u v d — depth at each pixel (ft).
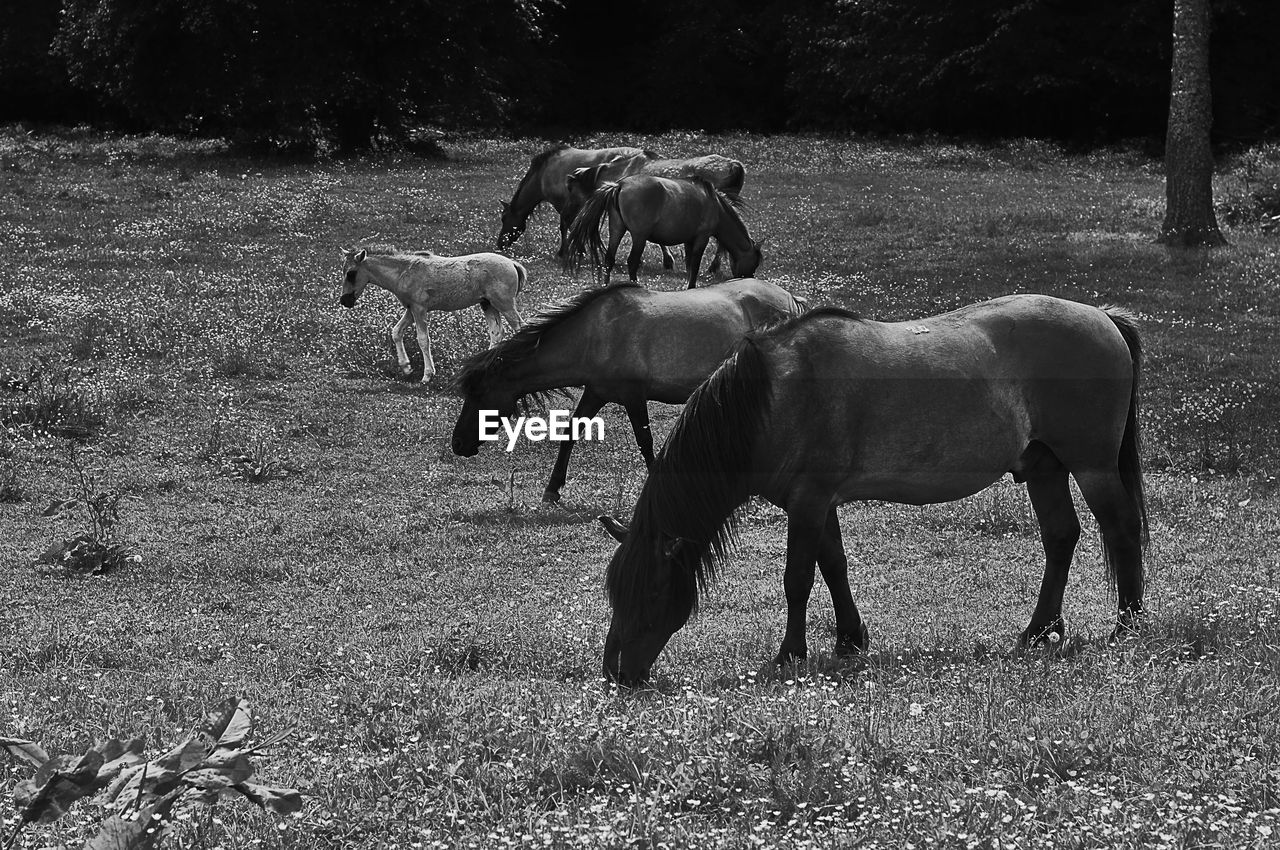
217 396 54.13
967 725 18.99
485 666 26.08
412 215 94.63
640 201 67.31
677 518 23.31
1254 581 30.83
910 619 29.45
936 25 164.35
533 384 39.78
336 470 46.78
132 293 70.23
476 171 121.90
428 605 31.96
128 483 44.09
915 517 40.16
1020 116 169.27
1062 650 24.77
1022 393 25.85
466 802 16.93
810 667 24.07
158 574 35.04
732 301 40.27
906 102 167.32
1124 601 26.55
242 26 124.47
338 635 28.91
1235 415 52.90
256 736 19.89
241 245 84.23
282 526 40.04
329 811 16.88
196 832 15.84
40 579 34.45
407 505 42.57
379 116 133.90
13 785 17.46
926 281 77.46
